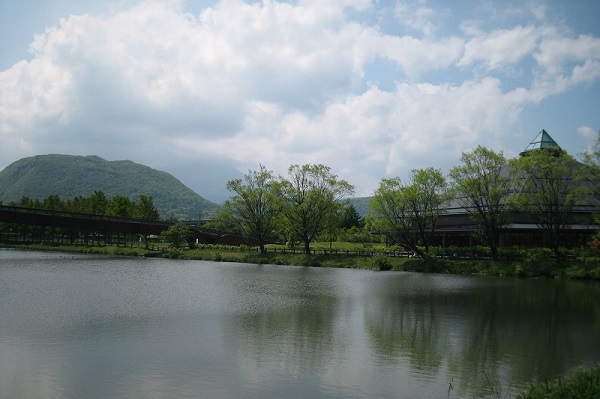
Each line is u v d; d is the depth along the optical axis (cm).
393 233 7069
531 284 4891
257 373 1802
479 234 6825
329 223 8631
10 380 1677
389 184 7125
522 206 6141
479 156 6450
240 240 11169
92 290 4062
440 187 7031
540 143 9094
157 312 3039
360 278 5553
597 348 2238
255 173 8931
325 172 8500
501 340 2384
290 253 8550
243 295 3916
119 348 2120
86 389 1600
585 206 7119
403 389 1656
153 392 1582
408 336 2456
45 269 6069
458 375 1816
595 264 5622
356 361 1980
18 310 3011
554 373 1848
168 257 9281
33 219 8481
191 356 2011
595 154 5575
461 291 4309
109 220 9425
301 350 2142
